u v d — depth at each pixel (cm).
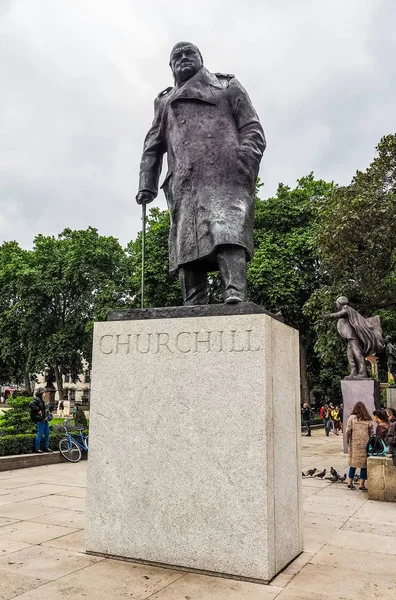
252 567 397
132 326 477
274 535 415
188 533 423
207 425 430
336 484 967
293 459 477
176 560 424
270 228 2955
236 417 421
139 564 434
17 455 1190
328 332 2003
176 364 451
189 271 513
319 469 1195
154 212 3128
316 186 3022
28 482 938
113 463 461
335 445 1880
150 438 450
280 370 456
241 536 404
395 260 1902
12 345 4181
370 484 805
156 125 556
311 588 383
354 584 392
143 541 438
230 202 481
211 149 499
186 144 508
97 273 3928
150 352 464
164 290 2809
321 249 1970
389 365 1838
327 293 2008
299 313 2828
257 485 405
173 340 456
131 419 461
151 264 2789
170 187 530
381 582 398
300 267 2800
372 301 2044
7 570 414
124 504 451
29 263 4284
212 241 474
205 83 519
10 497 769
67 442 1310
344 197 1916
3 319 4172
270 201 3000
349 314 1573
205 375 438
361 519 654
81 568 421
